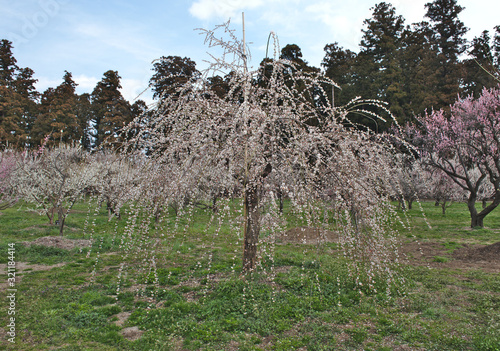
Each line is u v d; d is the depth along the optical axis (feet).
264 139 14.76
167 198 15.43
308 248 25.81
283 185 12.91
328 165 14.24
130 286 16.67
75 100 125.49
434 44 129.49
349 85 90.17
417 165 16.43
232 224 14.75
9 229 34.12
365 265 14.26
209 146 15.01
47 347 10.16
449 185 53.26
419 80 95.71
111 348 10.15
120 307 13.82
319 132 15.48
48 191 37.19
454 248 27.25
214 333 11.09
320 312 12.97
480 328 11.39
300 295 14.84
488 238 32.40
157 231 16.03
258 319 12.16
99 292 15.34
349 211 13.89
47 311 12.89
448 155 50.19
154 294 14.96
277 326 11.66
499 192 38.47
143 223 15.74
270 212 13.57
